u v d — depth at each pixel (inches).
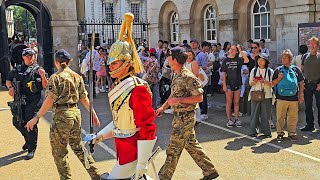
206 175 195.0
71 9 685.9
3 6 596.7
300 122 338.0
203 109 362.9
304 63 303.3
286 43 524.1
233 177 211.0
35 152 264.7
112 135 146.8
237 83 321.7
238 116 348.2
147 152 129.6
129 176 134.8
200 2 698.2
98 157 250.8
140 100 130.3
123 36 138.6
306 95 303.7
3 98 500.1
